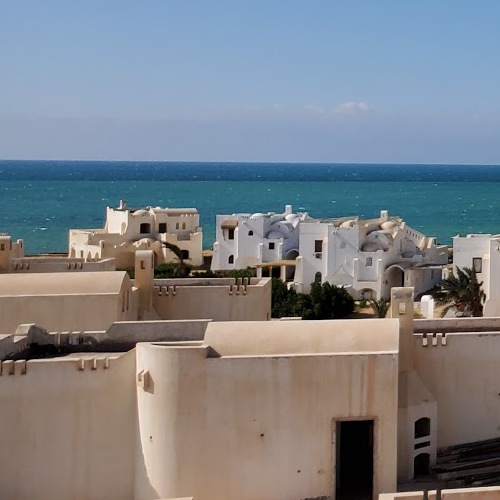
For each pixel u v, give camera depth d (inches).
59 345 1309.1
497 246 2805.1
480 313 2763.3
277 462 1173.1
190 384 1162.0
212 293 1713.8
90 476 1213.1
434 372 1332.4
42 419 1201.4
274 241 3816.4
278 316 3016.7
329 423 1176.2
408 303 1310.3
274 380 1167.6
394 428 1181.7
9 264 1770.4
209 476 1168.8
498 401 1348.4
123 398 1218.6
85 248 4148.6
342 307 3080.7
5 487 1196.5
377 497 1181.7
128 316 1583.4
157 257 4183.1
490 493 1079.0
